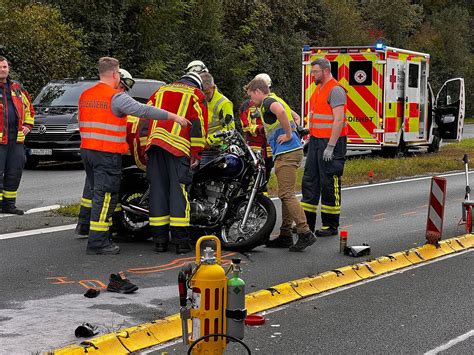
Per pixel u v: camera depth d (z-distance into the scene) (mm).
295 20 69750
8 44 39656
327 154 17562
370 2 93312
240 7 62188
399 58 39938
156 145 15656
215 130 17672
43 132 30641
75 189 25609
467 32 111500
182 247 16000
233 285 8836
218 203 16266
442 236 18609
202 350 8750
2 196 20234
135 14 50562
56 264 14953
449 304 12695
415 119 42562
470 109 104688
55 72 41188
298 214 16422
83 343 9961
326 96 17672
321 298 13031
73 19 48062
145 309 11969
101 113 15352
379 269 14977
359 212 22359
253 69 61500
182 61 53938
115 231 17281
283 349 10438
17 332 10656
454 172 35062
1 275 14039
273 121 16406
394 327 11445
